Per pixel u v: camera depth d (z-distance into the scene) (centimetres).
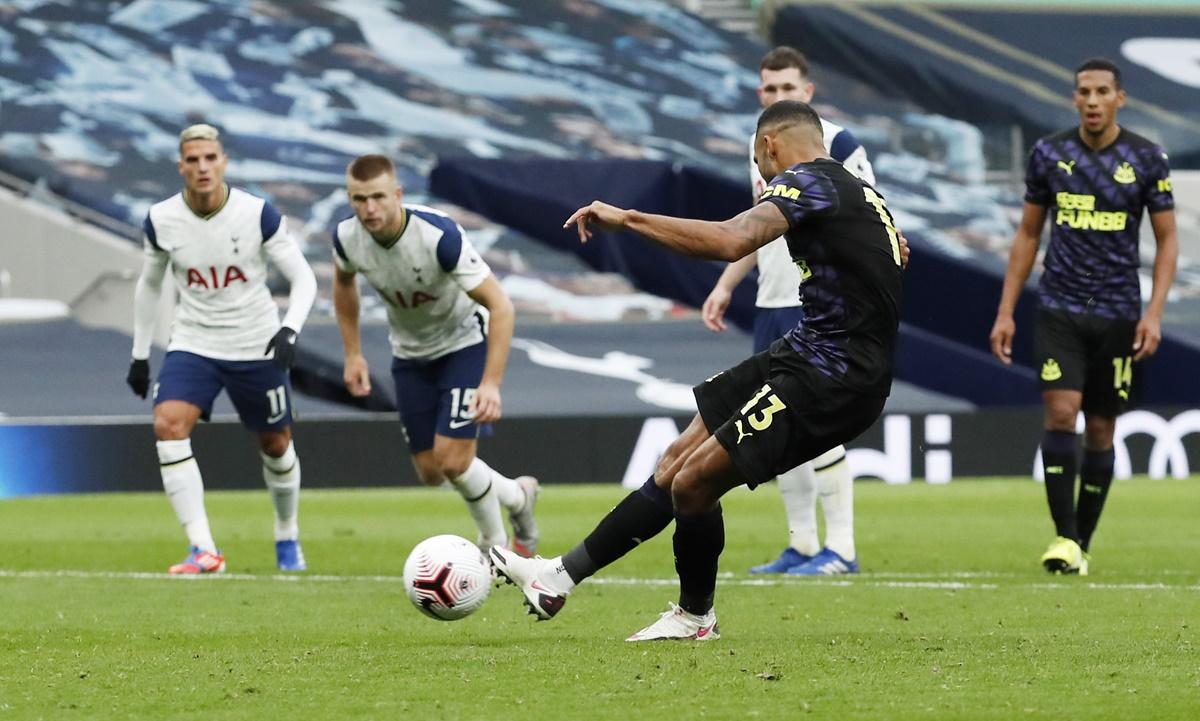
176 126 7325
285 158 7231
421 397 2698
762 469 1628
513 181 6975
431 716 1283
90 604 2234
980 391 5897
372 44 8300
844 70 8638
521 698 1360
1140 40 8875
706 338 6197
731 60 8619
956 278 6756
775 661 1565
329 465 5103
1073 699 1341
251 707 1341
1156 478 5497
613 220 1538
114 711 1333
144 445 5012
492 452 5144
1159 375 6172
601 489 5081
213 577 2670
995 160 8062
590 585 2473
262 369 2792
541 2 8956
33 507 4519
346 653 1666
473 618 2045
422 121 7681
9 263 6406
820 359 1625
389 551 3206
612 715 1275
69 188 6662
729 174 7056
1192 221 7506
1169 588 2397
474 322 2644
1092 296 2709
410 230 2483
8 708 1352
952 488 5050
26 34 7850
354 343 2656
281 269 2772
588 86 8200
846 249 1611
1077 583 2495
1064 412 2705
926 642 1734
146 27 8081
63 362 5734
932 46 8600
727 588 2417
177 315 2805
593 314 6438
